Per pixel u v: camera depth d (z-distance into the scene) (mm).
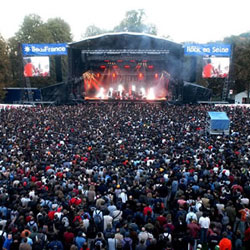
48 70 45250
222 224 10336
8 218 10320
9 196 11766
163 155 16828
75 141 20828
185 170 14078
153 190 12406
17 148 18594
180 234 9078
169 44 46406
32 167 14594
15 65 62875
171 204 12625
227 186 12320
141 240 8367
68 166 15172
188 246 8992
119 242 8578
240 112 33344
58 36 67750
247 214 10766
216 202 11328
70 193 11477
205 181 12742
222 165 15086
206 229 10031
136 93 54000
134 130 24359
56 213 9961
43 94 49469
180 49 46219
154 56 50531
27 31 62375
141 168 14492
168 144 19609
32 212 9906
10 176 13469
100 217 10125
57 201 10781
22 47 44156
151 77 57562
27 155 17141
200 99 48969
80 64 51531
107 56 50750
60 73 49656
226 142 19922
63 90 49156
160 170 14203
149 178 13516
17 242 8359
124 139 21297
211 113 25062
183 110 34969
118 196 11773
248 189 12508
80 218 9758
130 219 10016
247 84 57719
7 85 57594
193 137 21828
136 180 13023
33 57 44969
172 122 28406
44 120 28953
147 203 11195
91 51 48625
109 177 13227
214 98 63594
